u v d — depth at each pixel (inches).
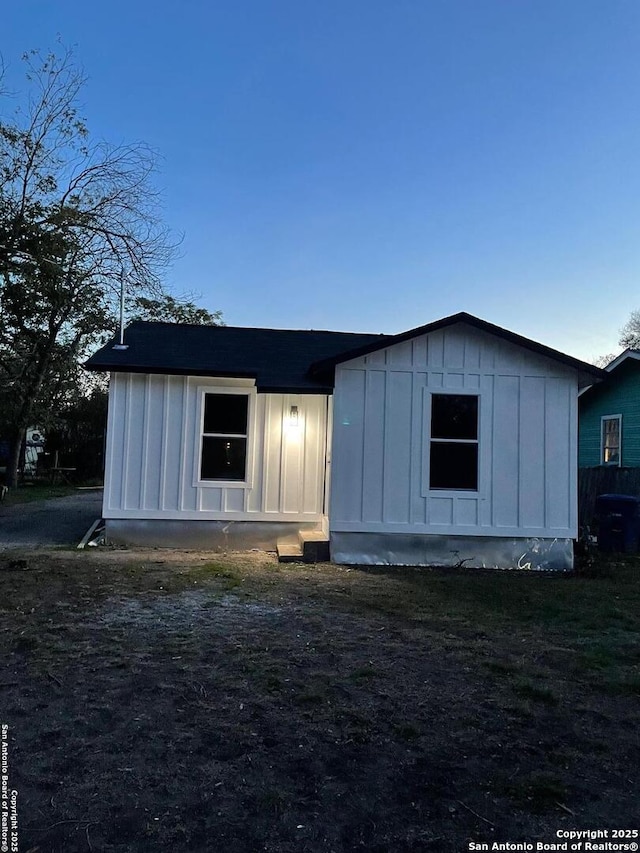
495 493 371.9
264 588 287.0
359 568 350.3
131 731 135.3
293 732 136.1
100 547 396.8
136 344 437.1
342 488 365.7
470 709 150.6
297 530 419.8
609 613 252.2
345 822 103.0
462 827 102.3
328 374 377.4
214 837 98.1
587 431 742.5
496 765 123.0
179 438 413.1
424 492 368.2
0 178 545.3
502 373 375.2
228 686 162.2
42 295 584.4
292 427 423.5
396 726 139.8
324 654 190.7
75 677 167.0
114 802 107.3
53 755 123.8
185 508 411.5
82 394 1067.9
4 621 218.2
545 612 253.1
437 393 372.2
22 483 994.7
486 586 308.2
